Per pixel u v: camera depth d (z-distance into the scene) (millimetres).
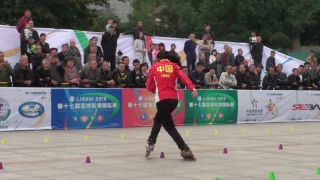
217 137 13016
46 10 28750
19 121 14273
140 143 11367
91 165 8180
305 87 20984
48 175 7242
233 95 18250
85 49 18547
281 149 10484
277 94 19359
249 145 11188
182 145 8797
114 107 15797
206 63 20391
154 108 16609
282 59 24844
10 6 28125
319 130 15625
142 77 17219
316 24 52906
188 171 7691
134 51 20516
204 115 17562
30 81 14992
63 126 14961
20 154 9414
